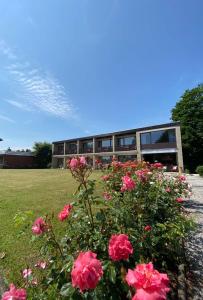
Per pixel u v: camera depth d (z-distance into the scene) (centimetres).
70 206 200
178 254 276
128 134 2870
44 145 4581
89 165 209
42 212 527
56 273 160
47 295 146
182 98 3491
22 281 221
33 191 885
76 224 197
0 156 4353
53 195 779
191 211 526
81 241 183
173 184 498
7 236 356
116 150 2941
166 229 259
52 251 184
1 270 258
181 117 3356
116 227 200
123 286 127
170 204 364
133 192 283
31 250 305
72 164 200
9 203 632
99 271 95
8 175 1892
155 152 2492
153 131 2523
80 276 92
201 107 3244
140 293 79
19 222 216
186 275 246
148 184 347
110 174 421
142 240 205
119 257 121
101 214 196
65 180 1398
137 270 90
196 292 217
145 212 283
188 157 3148
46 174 2012
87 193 199
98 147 3219
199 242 334
